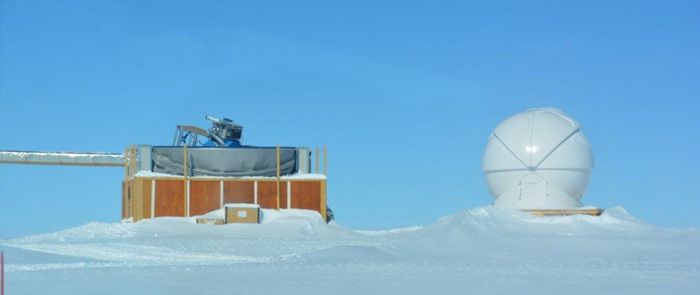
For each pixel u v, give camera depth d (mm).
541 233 45219
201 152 56812
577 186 56938
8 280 21281
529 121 57594
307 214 55781
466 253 34656
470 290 19453
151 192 55438
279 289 19422
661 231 47312
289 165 58562
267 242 41844
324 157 59562
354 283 20766
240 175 57188
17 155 67500
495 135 58781
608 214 50969
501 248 36625
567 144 56625
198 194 56188
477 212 49000
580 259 31328
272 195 57219
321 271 24047
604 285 20500
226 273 23219
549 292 19125
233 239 43969
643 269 25578
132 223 51125
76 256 32656
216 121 62094
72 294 18375
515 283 20953
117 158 68500
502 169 57406
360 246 33625
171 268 25328
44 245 39125
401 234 47500
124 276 22281
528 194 56281
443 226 42719
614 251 35281
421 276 22625
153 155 56812
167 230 49000
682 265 27594
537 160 56344
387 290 19375
